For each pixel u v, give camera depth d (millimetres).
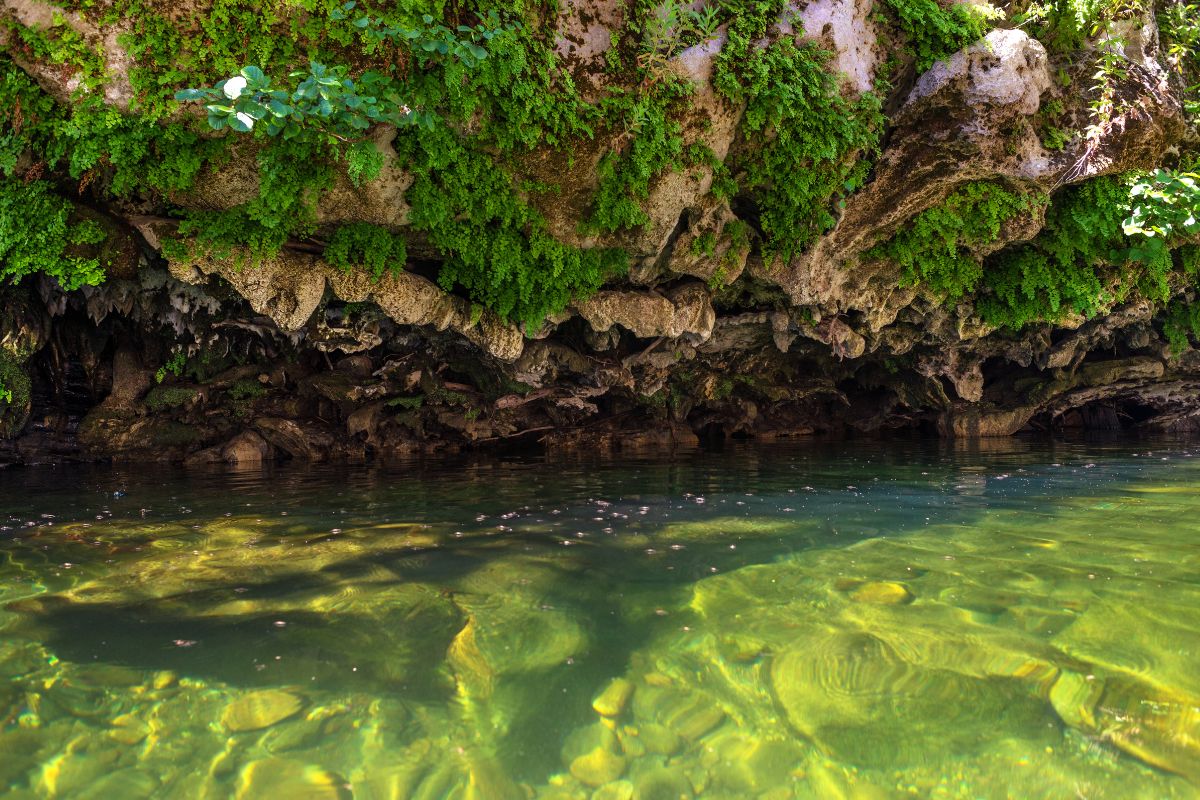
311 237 6637
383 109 5098
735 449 11641
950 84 6762
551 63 5668
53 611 3195
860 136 6824
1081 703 2326
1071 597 3270
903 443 12211
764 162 6941
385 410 10953
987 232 7969
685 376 12281
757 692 2455
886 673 2559
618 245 7109
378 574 3770
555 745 2162
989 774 1989
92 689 2449
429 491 6832
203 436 9969
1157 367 12773
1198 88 7887
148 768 2014
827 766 2049
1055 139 7191
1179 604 3156
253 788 1934
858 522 5020
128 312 8281
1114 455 9609
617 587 3527
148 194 6012
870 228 7742
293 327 6863
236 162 5527
